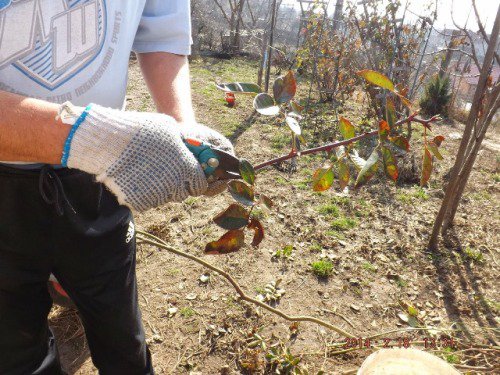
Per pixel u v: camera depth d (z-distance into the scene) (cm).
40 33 84
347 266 279
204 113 579
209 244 98
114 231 118
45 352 126
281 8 1580
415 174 416
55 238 107
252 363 195
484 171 460
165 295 239
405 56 567
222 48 1162
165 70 117
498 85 266
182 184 80
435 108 689
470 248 309
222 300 238
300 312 236
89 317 125
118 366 134
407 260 292
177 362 198
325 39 668
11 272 106
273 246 293
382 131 96
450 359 200
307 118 596
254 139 497
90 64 95
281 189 377
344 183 105
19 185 97
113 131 74
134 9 104
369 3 566
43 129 72
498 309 250
